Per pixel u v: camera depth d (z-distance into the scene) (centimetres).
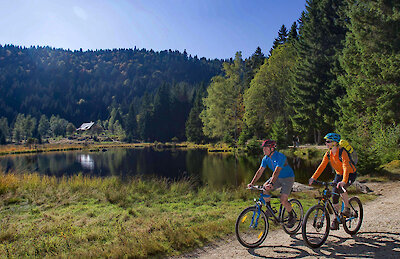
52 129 14350
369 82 1830
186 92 10262
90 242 531
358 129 1797
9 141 11838
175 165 2823
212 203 922
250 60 6012
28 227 652
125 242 495
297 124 3406
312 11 3328
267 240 498
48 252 484
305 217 445
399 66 1659
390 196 868
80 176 1358
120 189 1105
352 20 1959
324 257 410
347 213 485
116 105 19512
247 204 880
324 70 3097
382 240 463
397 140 1584
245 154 3712
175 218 702
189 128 7712
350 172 467
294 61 4088
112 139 11156
